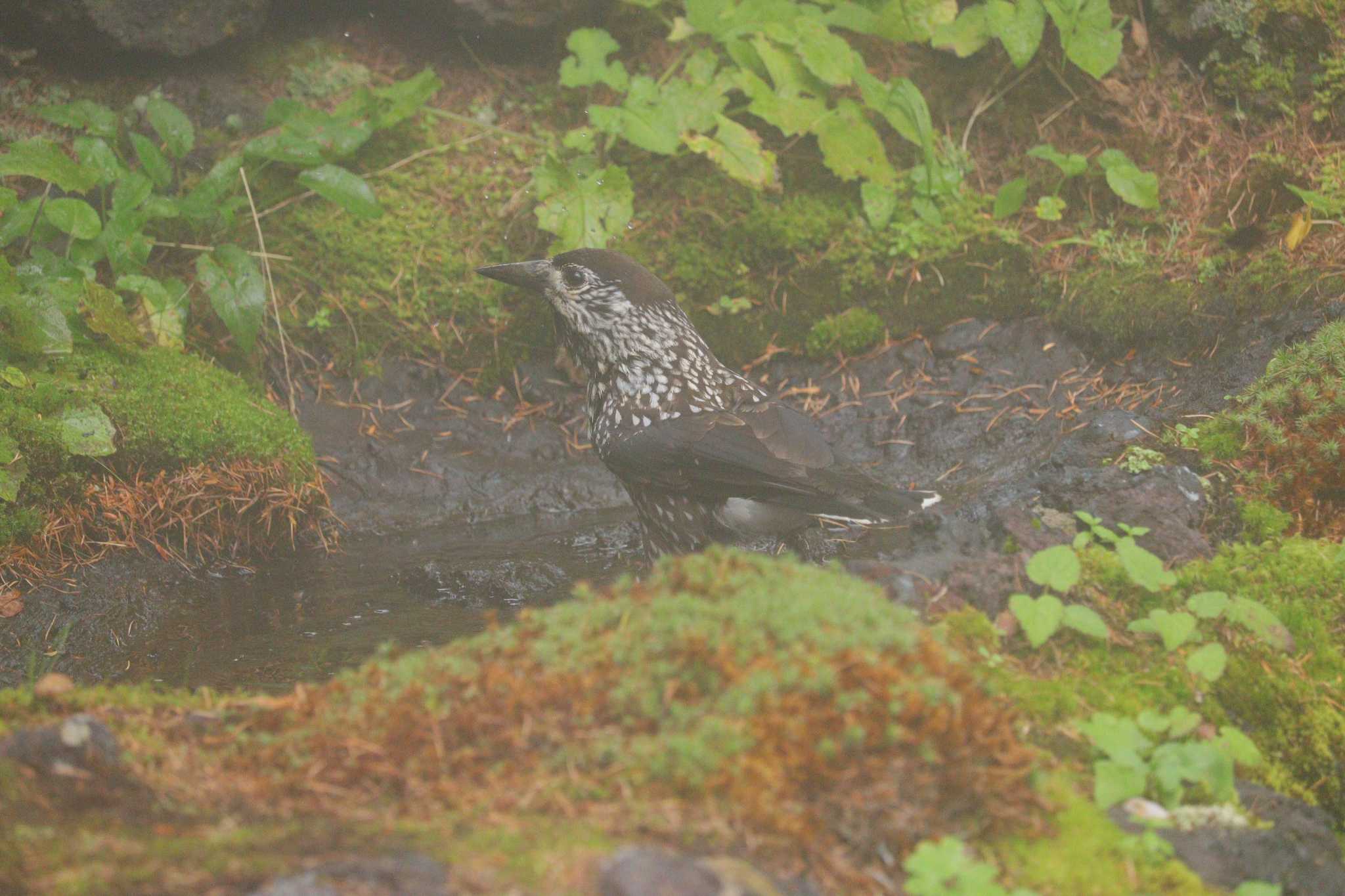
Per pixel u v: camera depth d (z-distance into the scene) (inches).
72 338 436.5
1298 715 271.4
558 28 567.5
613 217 504.4
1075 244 514.0
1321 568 312.0
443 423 504.1
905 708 198.1
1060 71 547.8
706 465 364.8
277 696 320.5
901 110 514.3
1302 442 370.9
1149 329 484.4
